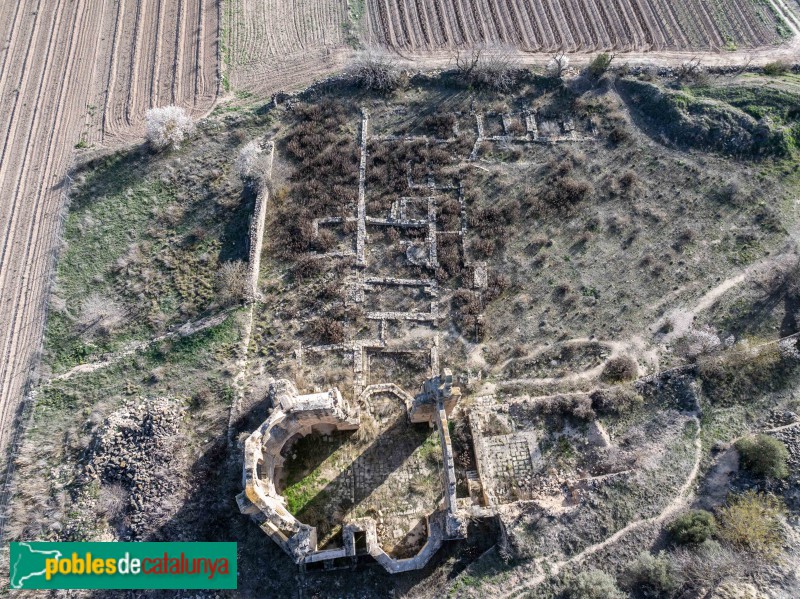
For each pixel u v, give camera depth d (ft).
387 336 102.58
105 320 104.27
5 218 116.06
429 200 119.14
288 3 153.28
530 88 135.95
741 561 71.05
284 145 127.54
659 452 86.33
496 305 106.22
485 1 152.15
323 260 111.04
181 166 123.65
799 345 93.20
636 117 131.03
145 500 84.07
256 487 71.31
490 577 77.46
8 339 102.32
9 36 143.02
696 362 94.73
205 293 107.14
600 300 106.11
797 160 120.78
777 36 146.30
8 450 91.61
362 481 88.84
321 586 79.20
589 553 78.07
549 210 117.50
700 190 118.83
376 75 134.21
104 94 135.03
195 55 142.20
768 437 81.20
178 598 79.20
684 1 152.05
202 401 93.86
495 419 93.45
